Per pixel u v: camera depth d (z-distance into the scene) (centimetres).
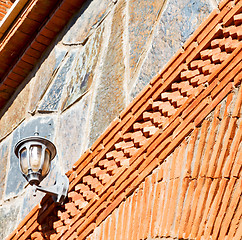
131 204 446
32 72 754
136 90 519
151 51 523
